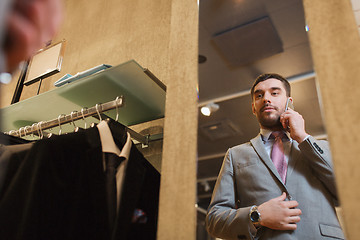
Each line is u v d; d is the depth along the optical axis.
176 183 0.89
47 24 0.57
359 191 0.69
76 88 1.27
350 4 0.89
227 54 1.39
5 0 0.47
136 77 1.18
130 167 1.03
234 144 1.24
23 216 0.88
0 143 1.14
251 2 1.38
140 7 1.82
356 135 0.74
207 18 1.42
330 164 1.01
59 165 0.98
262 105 1.24
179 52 1.09
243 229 1.02
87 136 1.04
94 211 0.93
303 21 1.30
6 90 1.91
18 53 0.55
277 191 1.07
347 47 0.83
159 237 0.84
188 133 0.94
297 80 1.22
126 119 1.45
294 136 1.10
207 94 1.41
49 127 1.31
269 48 1.33
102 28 1.91
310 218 0.99
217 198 1.12
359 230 0.66
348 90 0.79
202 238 1.07
